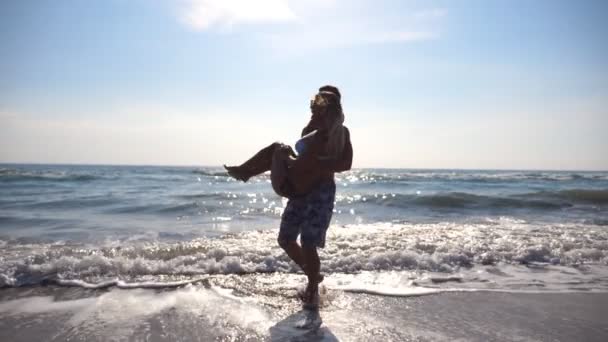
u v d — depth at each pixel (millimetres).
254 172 3367
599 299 3324
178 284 3504
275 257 4258
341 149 3125
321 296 3273
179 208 10414
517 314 2951
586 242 5340
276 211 10133
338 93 3188
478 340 2482
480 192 18312
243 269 3971
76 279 3600
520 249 4848
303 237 3135
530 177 42531
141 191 17734
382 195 13758
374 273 3996
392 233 6043
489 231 6352
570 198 13430
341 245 4977
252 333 2529
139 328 2586
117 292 3301
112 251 4469
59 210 9789
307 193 3152
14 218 8070
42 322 2676
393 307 3066
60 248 4875
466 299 3283
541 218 9266
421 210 10992
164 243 5359
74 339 2422
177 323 2672
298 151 3105
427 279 3854
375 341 2439
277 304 3068
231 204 11445
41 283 3498
